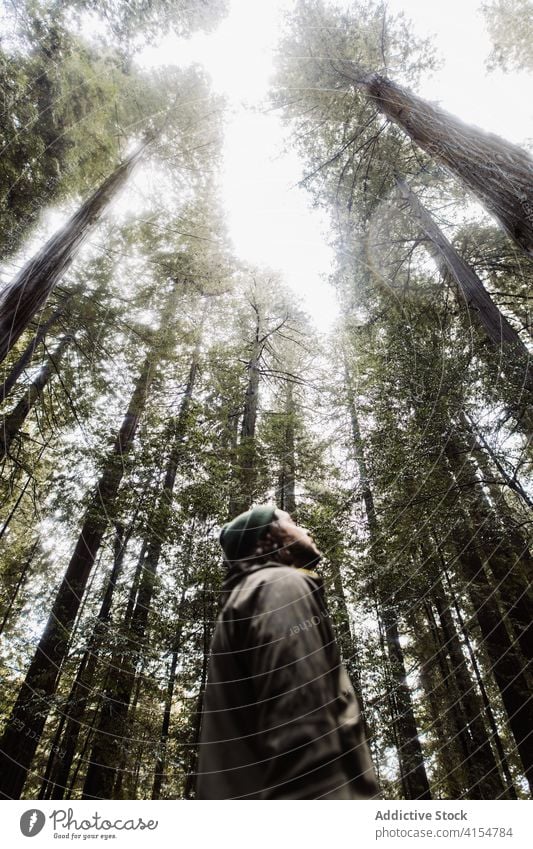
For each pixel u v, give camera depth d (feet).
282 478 17.58
